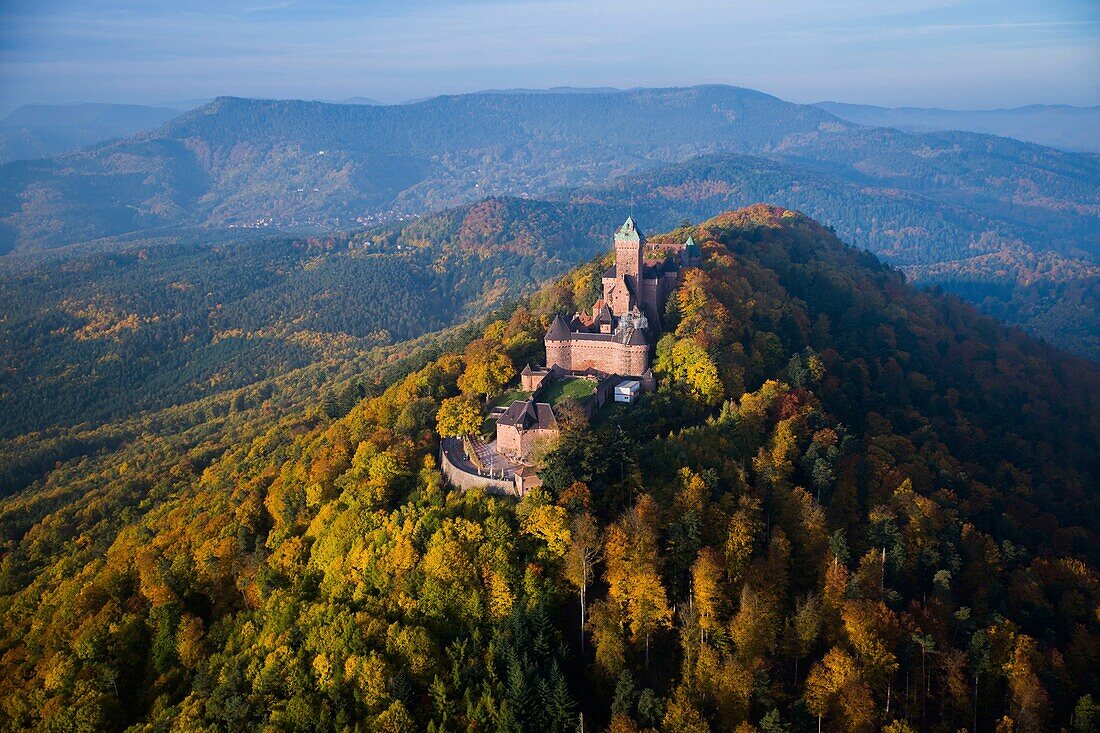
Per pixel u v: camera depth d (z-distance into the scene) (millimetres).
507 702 104250
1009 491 176125
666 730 101188
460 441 161250
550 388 170000
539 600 115250
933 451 180375
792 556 130500
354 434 180375
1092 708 105000
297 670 115188
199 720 114938
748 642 110188
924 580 134000
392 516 134875
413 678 110375
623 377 179625
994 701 114938
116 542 191625
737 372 174500
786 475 146500
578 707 108938
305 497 160000
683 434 151125
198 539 158375
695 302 194875
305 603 128375
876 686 109812
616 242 199750
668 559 121812
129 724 125062
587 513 123125
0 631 164750
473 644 113312
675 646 115625
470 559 121188
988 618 121375
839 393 188250
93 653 133000
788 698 110062
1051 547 152875
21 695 130375
